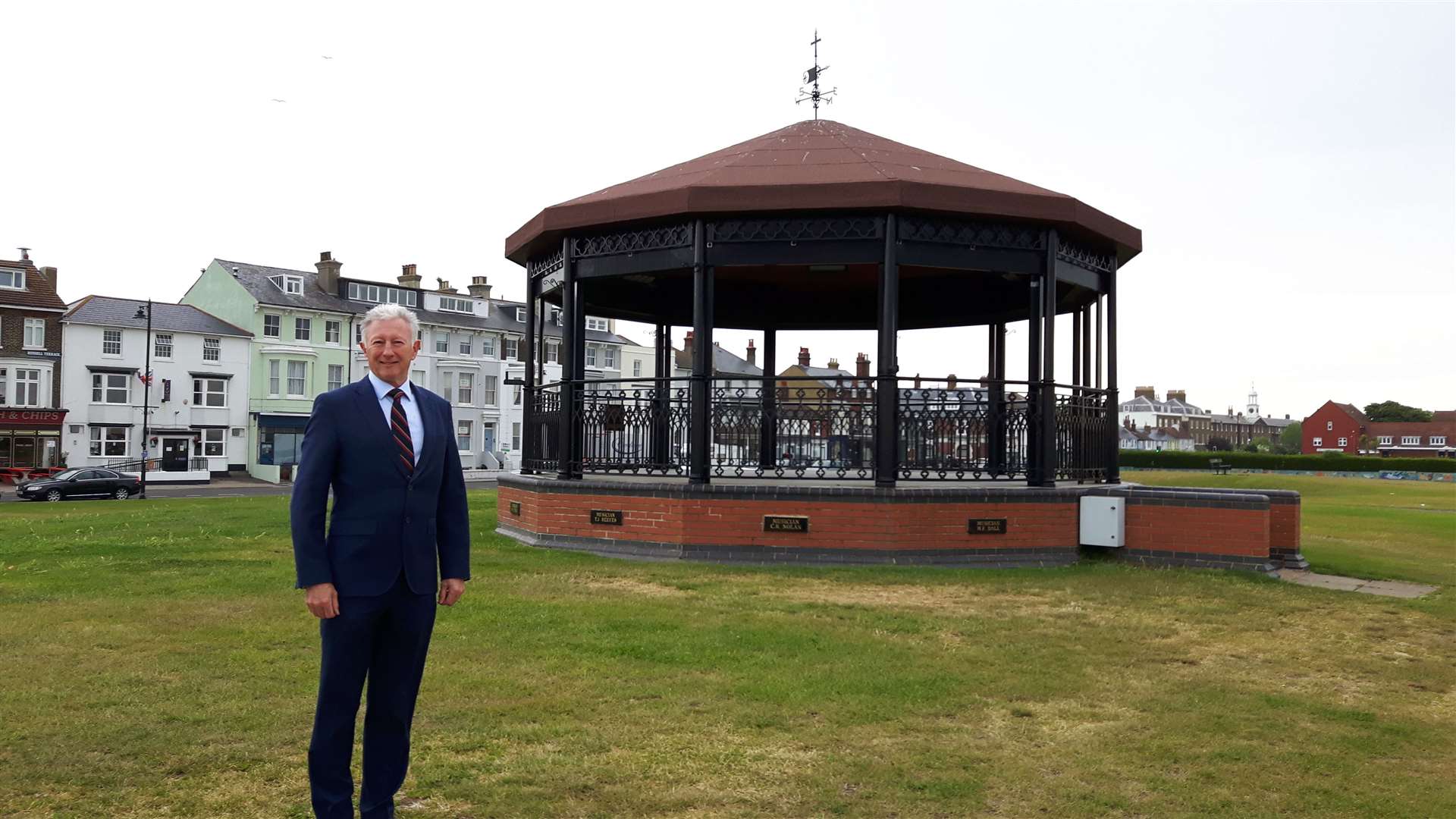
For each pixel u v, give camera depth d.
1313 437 126.31
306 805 3.70
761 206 9.88
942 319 15.08
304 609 7.19
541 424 12.06
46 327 43.22
